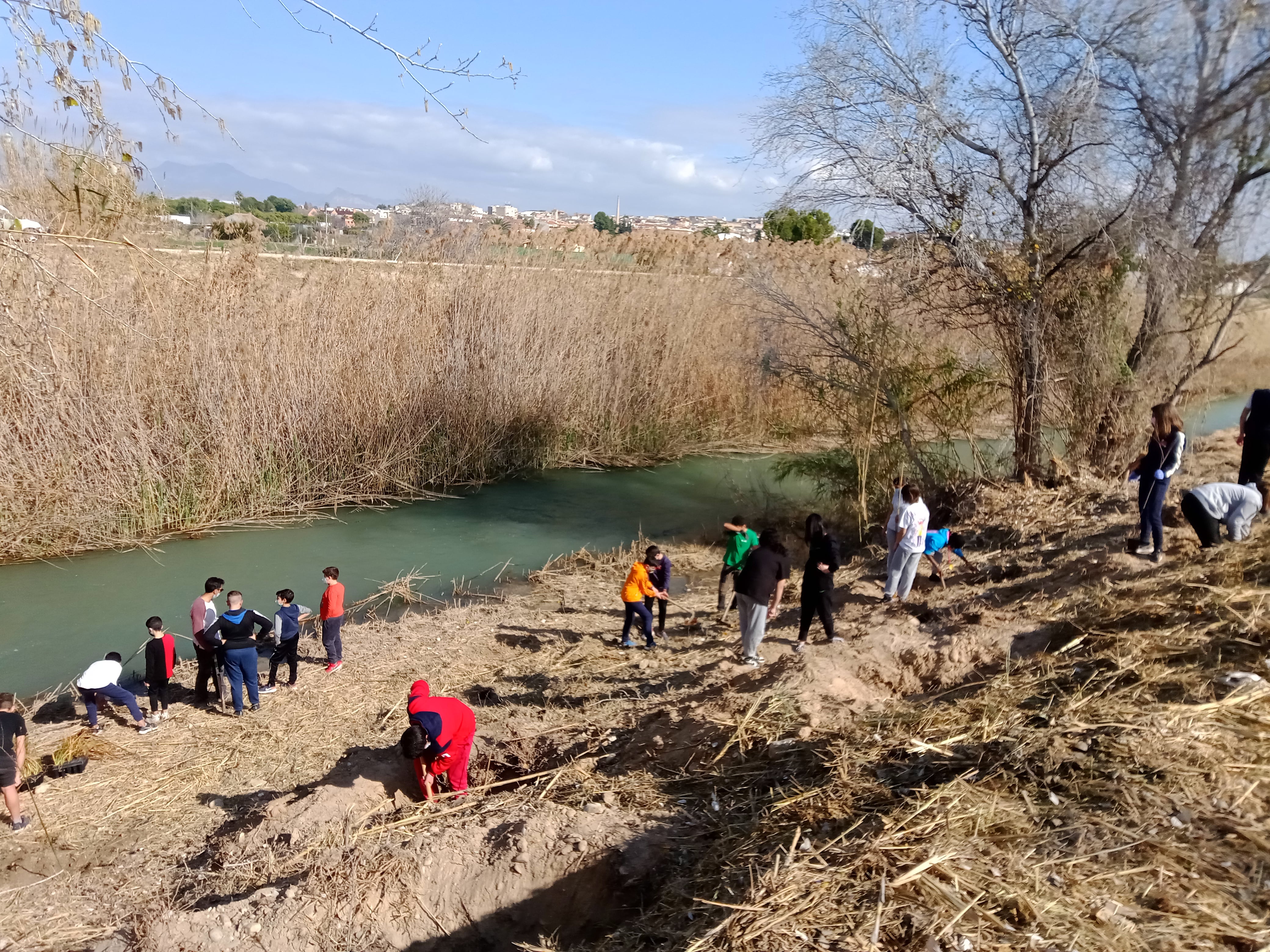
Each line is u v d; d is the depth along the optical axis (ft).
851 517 52.16
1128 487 44.65
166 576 44.09
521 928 17.92
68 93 17.74
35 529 45.42
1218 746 16.25
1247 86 40.70
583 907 17.69
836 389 50.96
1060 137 42.93
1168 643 21.65
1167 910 12.56
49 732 29.43
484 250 69.67
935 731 19.72
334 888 18.94
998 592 33.17
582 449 72.54
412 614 40.98
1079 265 44.93
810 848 15.60
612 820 19.58
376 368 59.82
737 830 17.93
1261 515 32.17
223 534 50.85
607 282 75.10
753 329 71.87
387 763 25.72
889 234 46.93
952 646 26.35
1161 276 43.24
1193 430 57.72
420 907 18.49
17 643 36.11
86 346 47.11
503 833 19.67
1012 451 52.65
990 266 46.06
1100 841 14.17
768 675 26.73
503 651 36.37
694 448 76.74
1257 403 31.83
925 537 35.40
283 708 31.27
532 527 55.57
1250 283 44.60
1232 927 12.09
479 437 65.16
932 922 12.78
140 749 28.55
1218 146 42.11
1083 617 26.02
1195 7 41.29
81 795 25.93
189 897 20.38
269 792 25.89
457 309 65.67
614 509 60.13
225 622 30.50
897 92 45.60
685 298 78.02
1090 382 46.62
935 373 49.11
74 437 47.09
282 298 57.82
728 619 38.91
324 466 57.67
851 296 50.75
